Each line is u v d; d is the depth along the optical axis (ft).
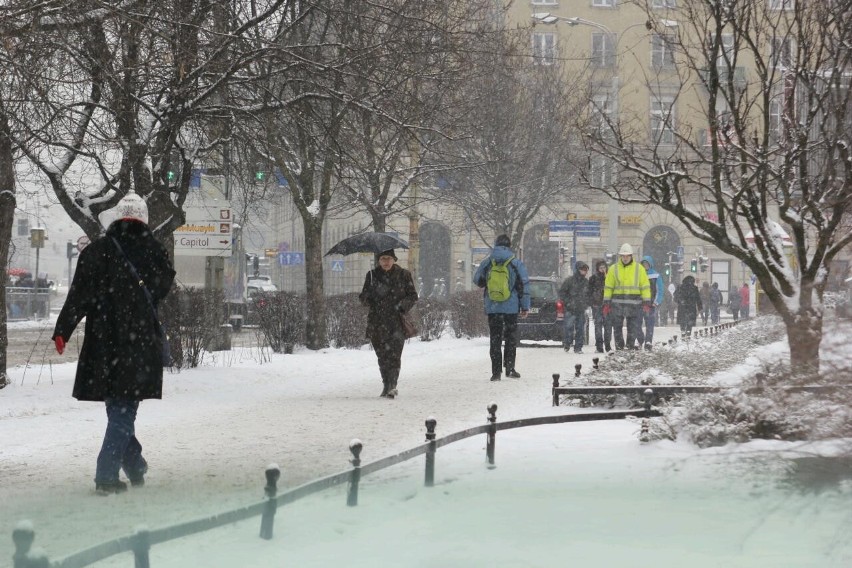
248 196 88.53
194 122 73.26
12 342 124.47
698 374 64.18
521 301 77.56
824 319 30.01
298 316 104.12
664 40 62.03
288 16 77.82
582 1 246.47
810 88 52.90
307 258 108.06
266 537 26.03
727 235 54.90
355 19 75.36
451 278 270.26
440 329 132.67
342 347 110.73
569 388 56.54
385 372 66.13
